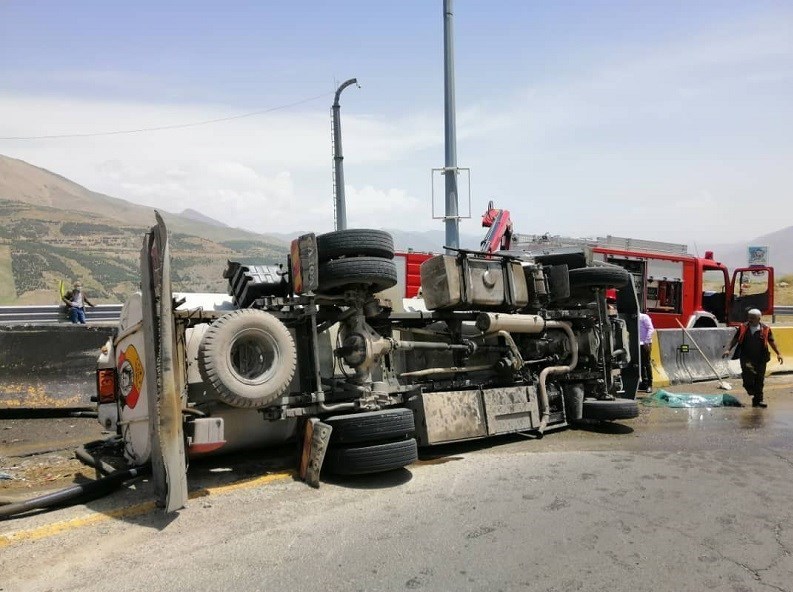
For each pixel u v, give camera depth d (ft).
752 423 28.71
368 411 19.52
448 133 41.14
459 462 21.15
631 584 12.15
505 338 25.12
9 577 11.95
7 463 21.11
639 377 31.63
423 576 12.34
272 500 16.66
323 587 11.81
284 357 17.95
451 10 41.09
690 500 17.19
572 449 23.31
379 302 21.30
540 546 13.87
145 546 13.48
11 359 28.78
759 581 12.36
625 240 55.98
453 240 41.11
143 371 18.20
